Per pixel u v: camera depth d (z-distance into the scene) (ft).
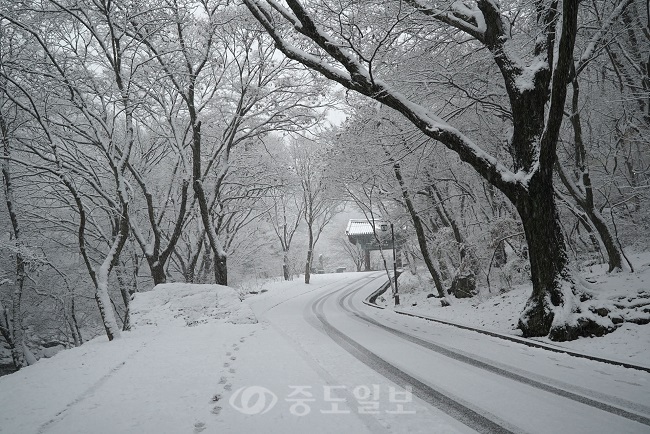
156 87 64.90
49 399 19.69
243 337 37.96
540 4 36.24
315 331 41.70
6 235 72.79
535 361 25.61
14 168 69.00
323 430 14.87
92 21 58.90
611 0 44.29
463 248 67.51
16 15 52.39
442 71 44.93
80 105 51.37
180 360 27.84
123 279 78.18
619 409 16.72
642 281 35.04
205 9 64.49
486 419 15.78
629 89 51.11
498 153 57.16
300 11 36.91
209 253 95.30
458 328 42.06
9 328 63.72
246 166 86.74
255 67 75.87
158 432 15.03
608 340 28.32
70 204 70.59
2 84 48.24
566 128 56.95
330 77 39.14
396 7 41.57
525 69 36.01
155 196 91.91
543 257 33.47
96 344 37.35
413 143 51.08
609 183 50.96
